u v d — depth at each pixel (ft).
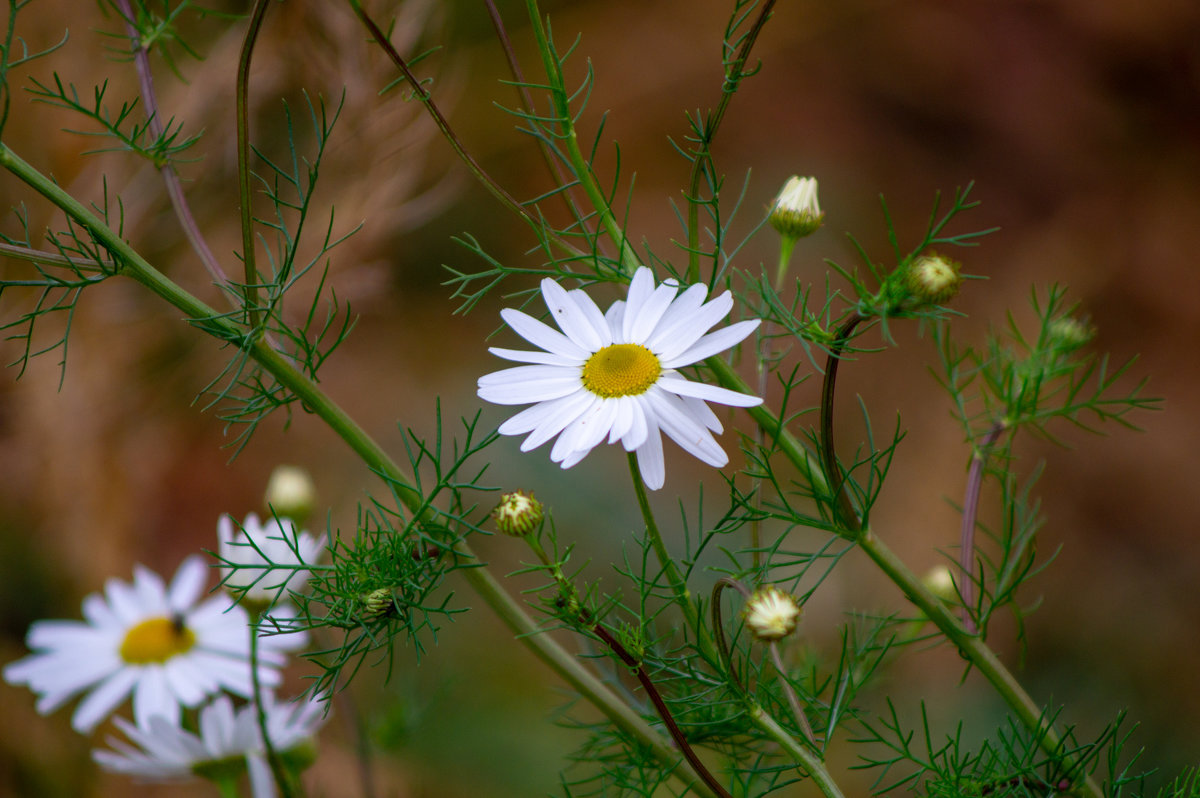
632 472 1.57
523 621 1.63
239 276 2.60
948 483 2.89
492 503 2.82
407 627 1.58
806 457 1.61
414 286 3.20
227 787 1.72
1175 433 3.13
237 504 2.74
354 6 1.59
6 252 1.57
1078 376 3.22
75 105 1.62
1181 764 2.31
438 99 3.01
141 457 2.60
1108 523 3.00
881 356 3.22
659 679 1.66
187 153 2.55
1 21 2.43
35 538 2.52
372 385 2.99
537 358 1.58
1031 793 1.62
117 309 2.54
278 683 1.79
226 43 2.46
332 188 2.55
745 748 1.67
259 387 1.61
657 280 1.62
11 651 2.38
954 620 1.63
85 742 2.22
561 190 1.62
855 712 1.63
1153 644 2.68
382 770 2.13
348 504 2.77
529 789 2.29
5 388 2.51
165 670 1.79
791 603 1.55
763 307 1.66
